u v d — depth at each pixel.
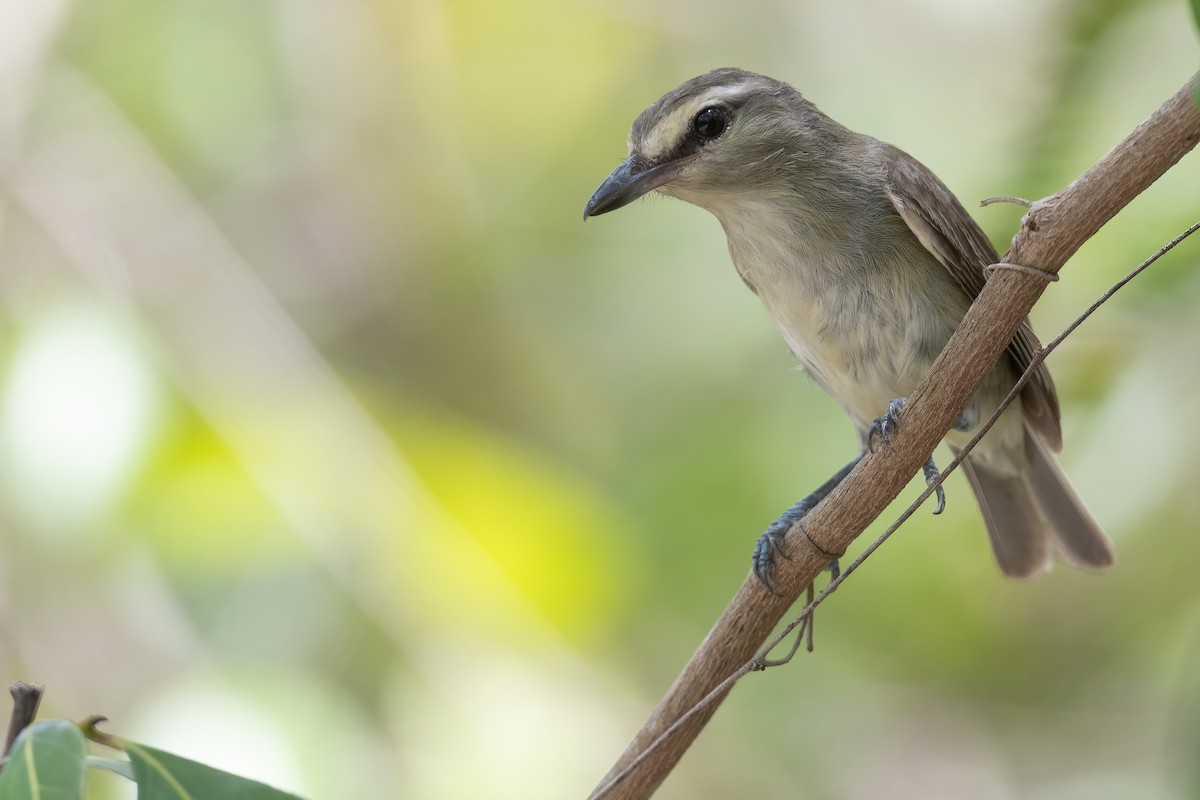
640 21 13.77
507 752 9.63
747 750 12.50
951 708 12.61
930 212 7.86
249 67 13.20
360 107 13.20
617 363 12.95
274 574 9.71
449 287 13.35
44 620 10.51
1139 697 12.13
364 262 13.45
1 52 11.32
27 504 9.12
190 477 9.53
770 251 8.33
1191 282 7.97
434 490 9.80
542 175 13.65
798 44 13.35
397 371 13.40
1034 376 7.99
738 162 8.21
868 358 8.21
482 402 13.31
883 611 12.04
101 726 10.36
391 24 13.11
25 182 11.10
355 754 9.29
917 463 6.19
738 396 12.23
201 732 8.95
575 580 9.70
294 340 10.53
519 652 9.71
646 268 12.98
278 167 13.34
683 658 11.72
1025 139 8.30
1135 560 11.39
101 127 11.44
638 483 12.27
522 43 13.76
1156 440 9.11
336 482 9.75
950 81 12.10
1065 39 8.29
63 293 10.63
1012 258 5.81
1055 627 12.19
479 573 9.65
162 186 11.20
